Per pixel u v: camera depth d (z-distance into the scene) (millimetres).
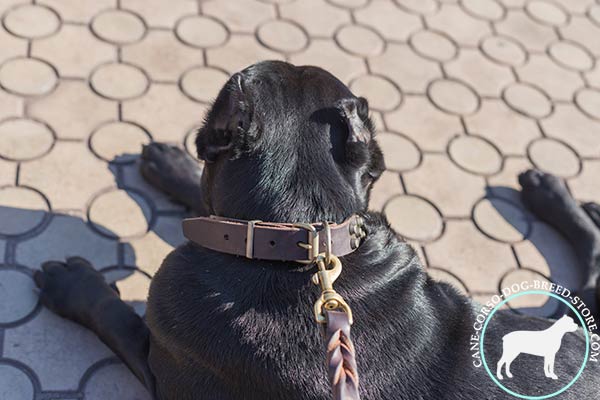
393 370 1170
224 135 1191
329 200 1178
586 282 1612
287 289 1171
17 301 1446
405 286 1223
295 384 1152
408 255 1263
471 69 1963
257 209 1173
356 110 1213
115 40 1822
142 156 1625
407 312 1203
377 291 1199
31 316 1437
